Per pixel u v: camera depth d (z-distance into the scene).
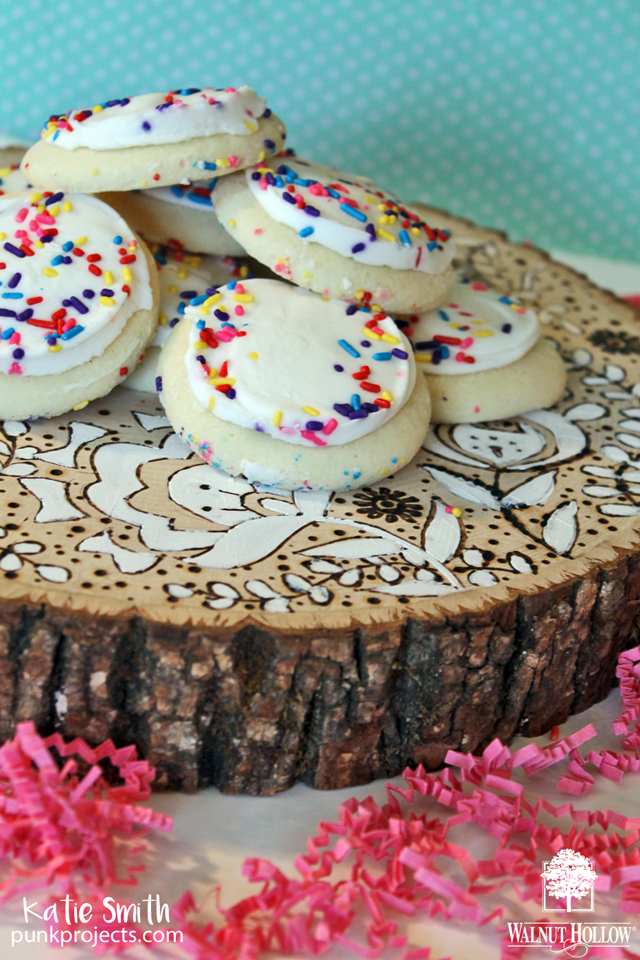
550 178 0.66
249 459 0.46
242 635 0.43
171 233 0.51
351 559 0.45
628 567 0.45
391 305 0.49
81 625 0.42
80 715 0.43
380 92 0.65
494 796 0.44
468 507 0.47
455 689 0.44
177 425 0.47
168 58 0.64
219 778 0.44
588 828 0.44
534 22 0.63
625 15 0.63
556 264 0.61
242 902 0.42
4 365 0.47
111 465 0.47
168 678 0.43
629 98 0.65
